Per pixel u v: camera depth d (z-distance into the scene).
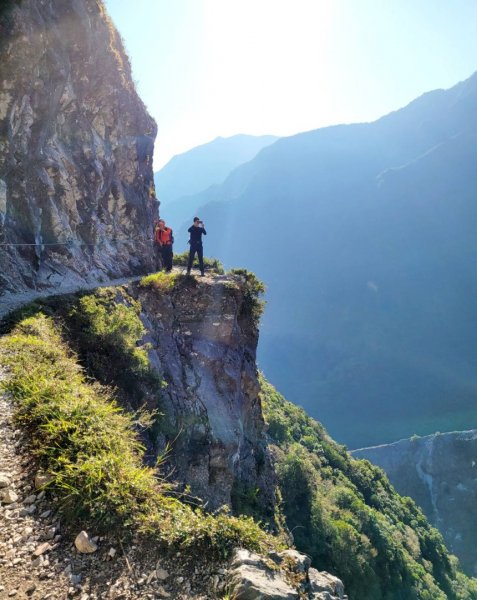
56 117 18.59
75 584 3.73
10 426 5.72
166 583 3.80
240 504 14.74
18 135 14.95
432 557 59.81
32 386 6.37
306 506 32.69
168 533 4.19
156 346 15.80
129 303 16.56
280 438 49.56
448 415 187.50
